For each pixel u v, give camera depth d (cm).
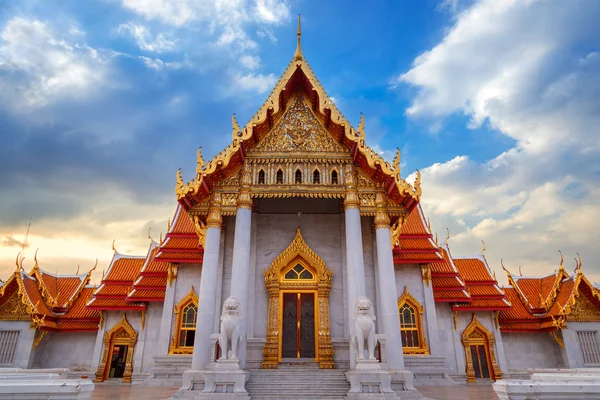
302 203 2181
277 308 1973
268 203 2183
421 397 1513
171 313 2592
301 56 2017
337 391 1603
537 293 3409
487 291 3042
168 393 1886
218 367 1486
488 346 2892
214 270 1772
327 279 2020
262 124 1941
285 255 2062
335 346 1927
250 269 2064
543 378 1301
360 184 1958
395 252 2816
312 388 1623
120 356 2858
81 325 2991
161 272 2847
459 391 2111
